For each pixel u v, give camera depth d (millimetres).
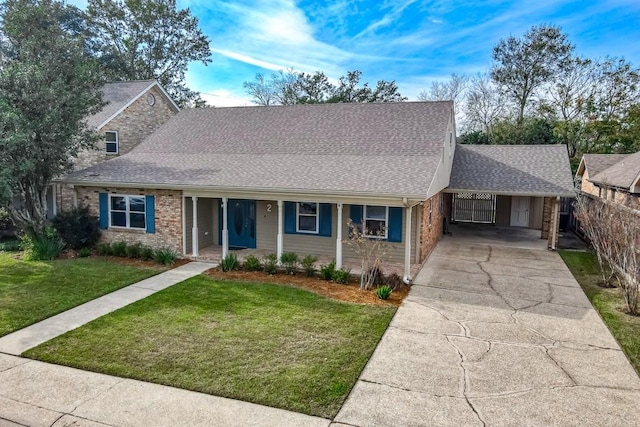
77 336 7551
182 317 8477
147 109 20953
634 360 6809
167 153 16719
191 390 5816
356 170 12984
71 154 14383
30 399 5613
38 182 13969
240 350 7008
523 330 8031
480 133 35656
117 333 7688
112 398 5633
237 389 5816
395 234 13578
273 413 5305
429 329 8039
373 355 6934
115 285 10578
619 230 10086
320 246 14344
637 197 14242
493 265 13297
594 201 14383
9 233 17125
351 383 6016
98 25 33500
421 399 5648
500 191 16609
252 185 12367
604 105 32156
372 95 40750
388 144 14992
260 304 9281
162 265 12695
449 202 21031
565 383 6094
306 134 16500
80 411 5344
